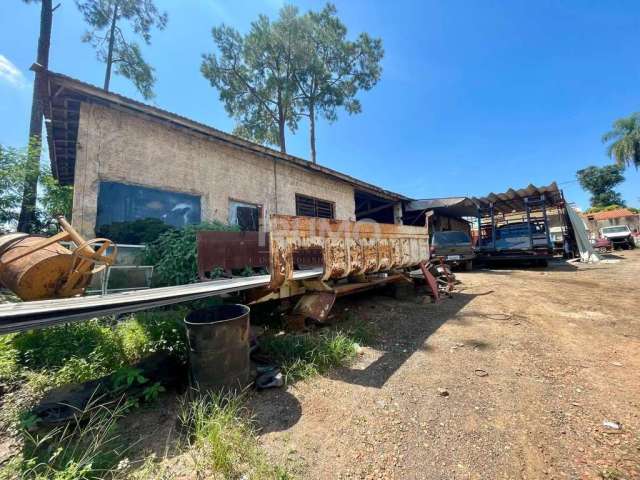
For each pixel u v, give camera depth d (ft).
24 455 4.70
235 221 23.75
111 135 17.37
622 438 5.12
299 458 4.79
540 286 21.34
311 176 31.12
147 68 49.37
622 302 15.34
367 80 64.49
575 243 43.75
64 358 7.42
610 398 6.41
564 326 11.69
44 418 5.23
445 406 6.28
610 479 4.24
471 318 13.08
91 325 9.64
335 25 58.39
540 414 5.92
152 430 5.50
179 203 20.31
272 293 9.90
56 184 24.88
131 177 17.97
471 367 8.19
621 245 64.69
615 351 9.05
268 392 6.95
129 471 4.48
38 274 10.47
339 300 16.38
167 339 8.40
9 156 21.97
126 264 14.57
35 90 28.99
